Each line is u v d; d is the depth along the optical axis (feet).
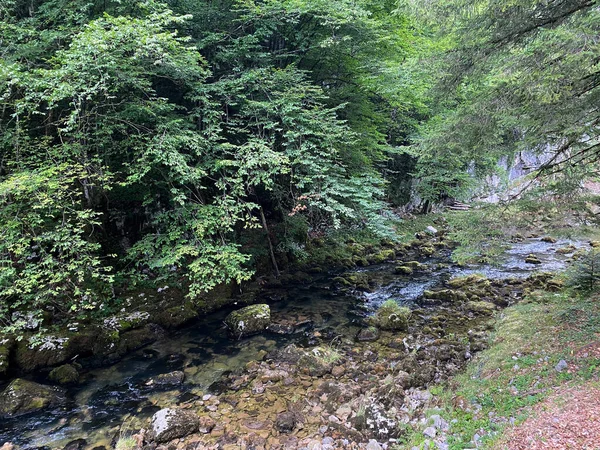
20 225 22.03
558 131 18.81
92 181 27.37
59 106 27.09
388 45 38.78
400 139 61.26
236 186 28.50
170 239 27.45
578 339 18.20
